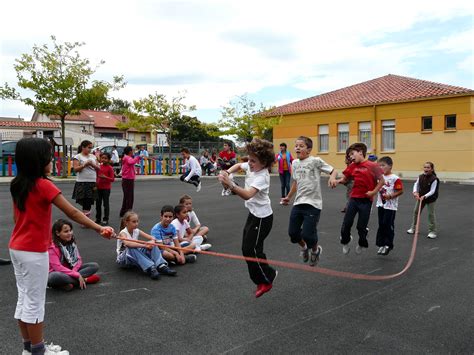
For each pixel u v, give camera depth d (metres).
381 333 4.06
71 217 3.53
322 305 4.79
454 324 4.28
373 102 27.55
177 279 5.70
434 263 6.60
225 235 8.58
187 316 4.45
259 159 4.48
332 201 14.34
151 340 3.89
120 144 39.12
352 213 6.34
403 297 5.05
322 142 30.88
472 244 7.94
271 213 4.65
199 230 7.69
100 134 56.19
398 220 10.70
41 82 20.58
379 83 31.55
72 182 19.98
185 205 7.06
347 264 6.54
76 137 40.91
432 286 5.47
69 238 5.45
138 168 26.77
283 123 32.97
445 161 24.91
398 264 6.54
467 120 23.94
